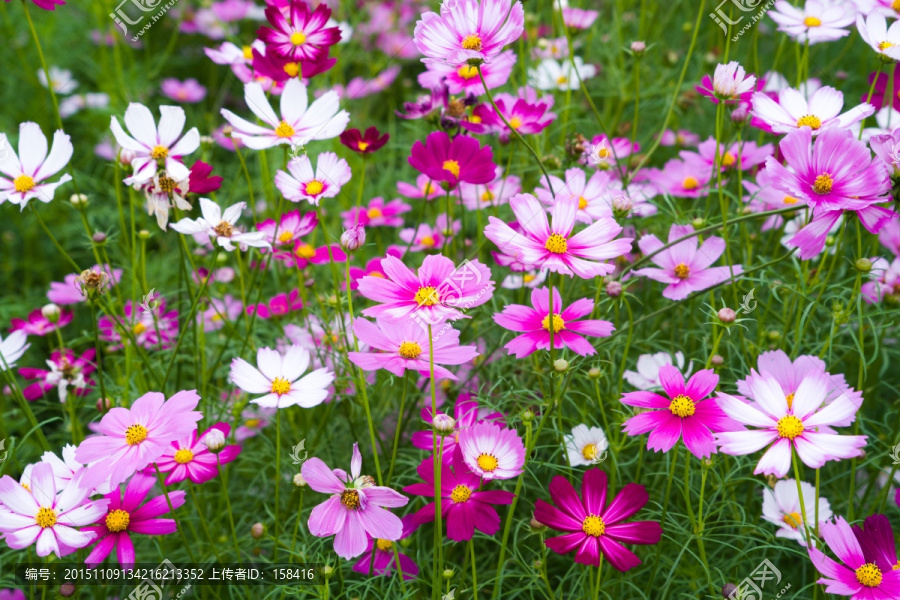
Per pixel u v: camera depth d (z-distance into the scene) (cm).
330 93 108
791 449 93
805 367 97
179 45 202
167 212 104
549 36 158
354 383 109
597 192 111
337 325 116
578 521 97
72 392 117
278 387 99
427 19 101
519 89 137
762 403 93
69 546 98
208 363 126
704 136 148
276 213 123
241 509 119
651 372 108
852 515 104
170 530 99
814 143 97
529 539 109
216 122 178
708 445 95
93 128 173
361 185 114
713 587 102
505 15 99
